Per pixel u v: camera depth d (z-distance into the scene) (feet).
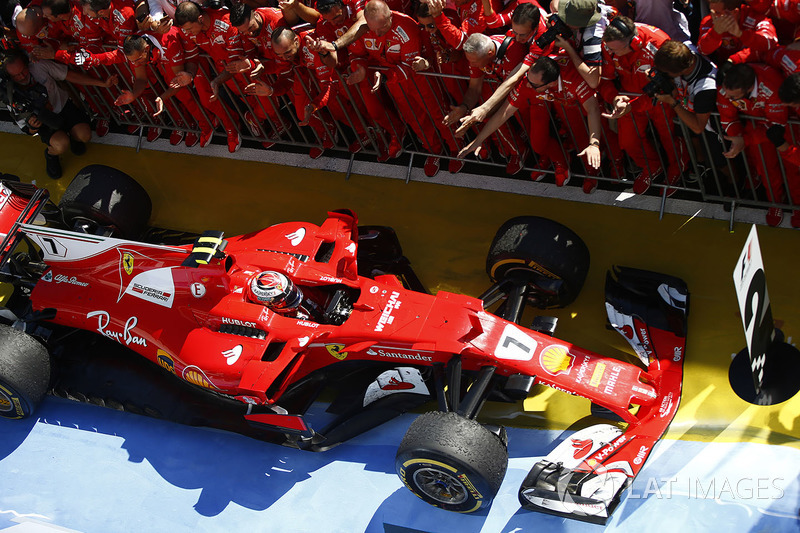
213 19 24.30
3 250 22.15
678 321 20.58
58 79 28.22
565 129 24.93
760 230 22.86
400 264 23.30
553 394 21.09
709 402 20.20
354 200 26.50
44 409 23.31
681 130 23.07
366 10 21.44
